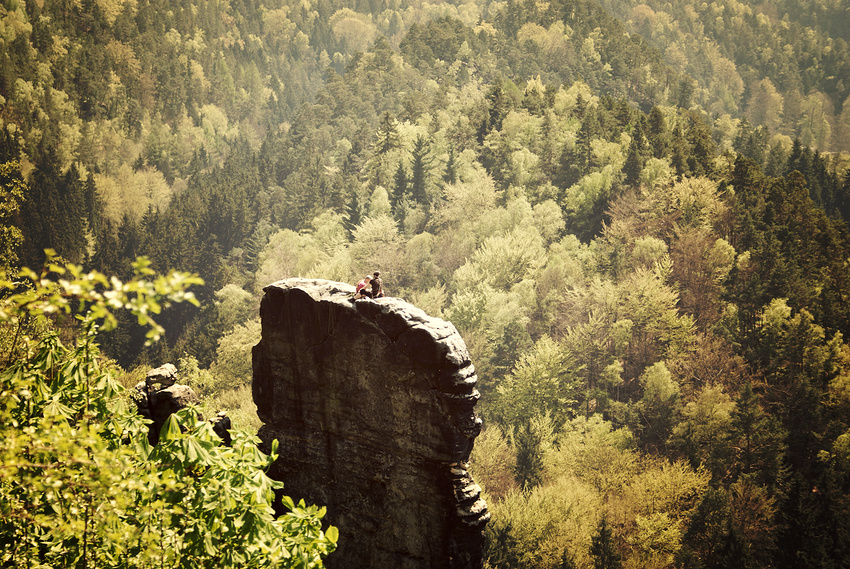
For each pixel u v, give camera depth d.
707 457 78.62
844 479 72.88
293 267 145.88
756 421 78.75
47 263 7.62
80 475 8.98
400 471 16.30
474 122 185.88
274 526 11.53
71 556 10.77
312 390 17.33
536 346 91.69
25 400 11.38
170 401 17.36
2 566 10.32
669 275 108.25
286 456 17.72
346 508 17.02
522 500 67.25
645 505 68.25
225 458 12.12
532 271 111.31
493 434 79.75
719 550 62.00
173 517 11.38
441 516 15.87
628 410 87.88
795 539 62.00
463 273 110.38
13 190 48.22
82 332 12.75
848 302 103.31
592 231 137.62
